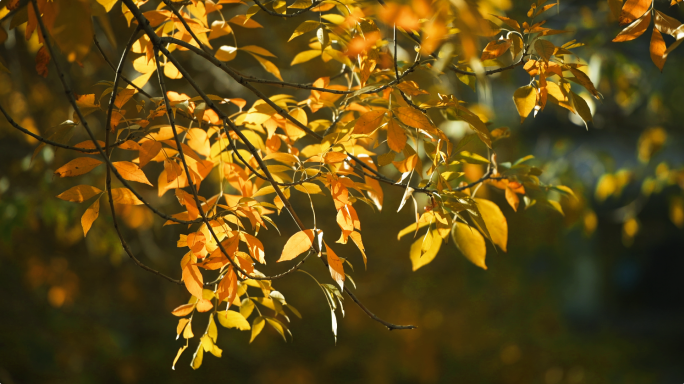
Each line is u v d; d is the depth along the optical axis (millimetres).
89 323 9039
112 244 5770
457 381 10266
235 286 3232
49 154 5023
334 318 3246
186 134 3369
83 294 8922
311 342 10078
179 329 3312
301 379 9109
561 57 3270
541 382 10000
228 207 3246
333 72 5602
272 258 8414
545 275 13477
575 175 6215
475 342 10352
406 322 9594
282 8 3371
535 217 10438
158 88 4914
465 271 11102
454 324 10141
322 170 3299
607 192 6867
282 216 8203
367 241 9242
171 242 8344
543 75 3246
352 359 10086
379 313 9594
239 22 3391
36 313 9102
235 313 3328
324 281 9266
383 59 3396
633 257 21484
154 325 9195
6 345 8445
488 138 3244
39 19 3070
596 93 3236
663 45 3215
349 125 3256
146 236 7469
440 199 3252
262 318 3346
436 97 3354
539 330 11250
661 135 7195
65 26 2998
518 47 3209
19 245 7500
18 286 8930
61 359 8672
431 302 10648
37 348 8656
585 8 5977
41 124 6613
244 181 3387
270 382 8992
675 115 9617
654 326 19859
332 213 8359
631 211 7234
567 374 10117
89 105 3270
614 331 18281
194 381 9578
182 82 5129
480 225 3273
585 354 10852
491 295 11312
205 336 3322
